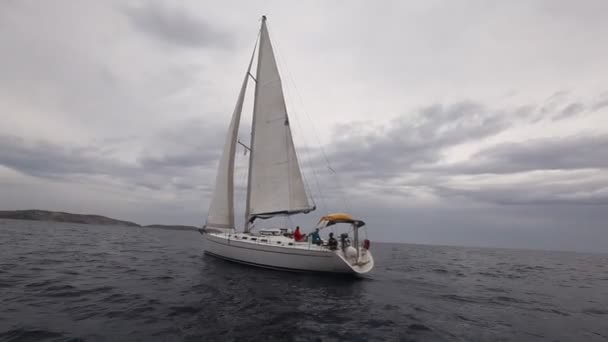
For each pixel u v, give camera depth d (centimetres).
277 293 1035
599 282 1758
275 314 808
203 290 1027
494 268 2320
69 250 1988
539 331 775
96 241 2916
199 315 772
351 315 831
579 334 764
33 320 676
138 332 644
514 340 702
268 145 1688
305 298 988
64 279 1089
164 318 737
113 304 827
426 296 1118
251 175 1717
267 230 1617
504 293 1254
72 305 802
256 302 914
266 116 1708
